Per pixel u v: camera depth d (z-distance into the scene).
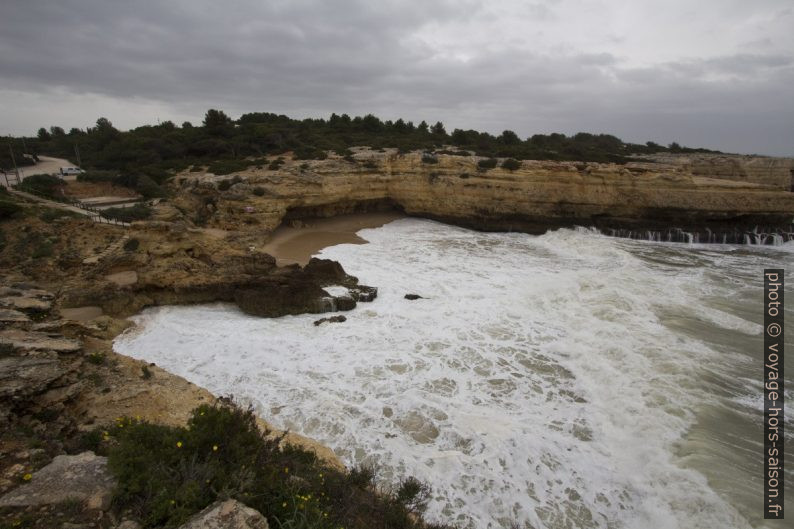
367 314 20.86
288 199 37.28
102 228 23.53
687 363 15.31
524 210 41.34
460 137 61.16
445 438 12.02
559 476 10.76
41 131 86.00
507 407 13.46
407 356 16.62
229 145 50.28
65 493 5.25
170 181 40.72
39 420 7.83
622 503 10.03
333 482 7.53
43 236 22.17
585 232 40.06
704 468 10.53
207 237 24.89
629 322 18.78
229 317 21.09
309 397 13.87
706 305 20.89
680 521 9.41
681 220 38.97
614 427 12.55
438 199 43.94
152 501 5.15
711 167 51.34
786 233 37.97
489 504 9.91
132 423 7.55
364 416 12.90
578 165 40.97
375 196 44.84
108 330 18.39
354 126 72.44
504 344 17.47
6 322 10.67
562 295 22.14
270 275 23.47
